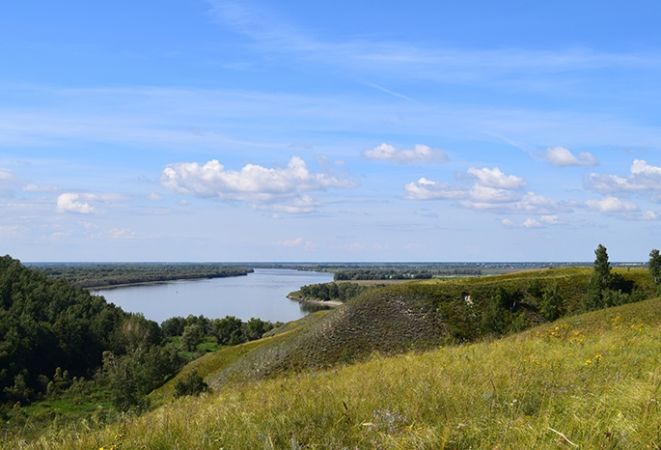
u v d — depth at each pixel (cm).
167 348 10162
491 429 611
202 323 12469
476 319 6425
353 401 809
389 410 745
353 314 6525
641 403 658
